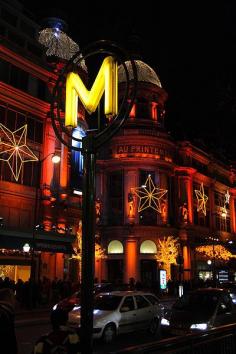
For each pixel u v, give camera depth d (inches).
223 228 2743.6
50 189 1529.3
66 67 276.4
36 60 1531.7
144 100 2226.9
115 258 1972.2
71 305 810.8
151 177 2070.6
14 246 1230.3
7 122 1406.3
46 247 1337.4
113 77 258.8
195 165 2460.6
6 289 234.5
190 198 2290.8
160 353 221.1
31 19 1749.5
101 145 243.6
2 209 1348.4
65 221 1589.6
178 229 2166.6
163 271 1681.8
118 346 582.9
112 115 253.3
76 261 1691.7
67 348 194.9
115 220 2030.0
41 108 1519.4
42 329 762.8
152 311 698.8
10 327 209.9
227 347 290.2
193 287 1620.3
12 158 1406.3
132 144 2065.7
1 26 1445.6
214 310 532.7
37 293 1171.9
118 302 655.1
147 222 2023.9
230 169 2952.8
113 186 2071.9
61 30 1892.2
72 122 272.2
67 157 1622.8
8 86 1395.2
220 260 2434.8
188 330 504.7
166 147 2145.7
